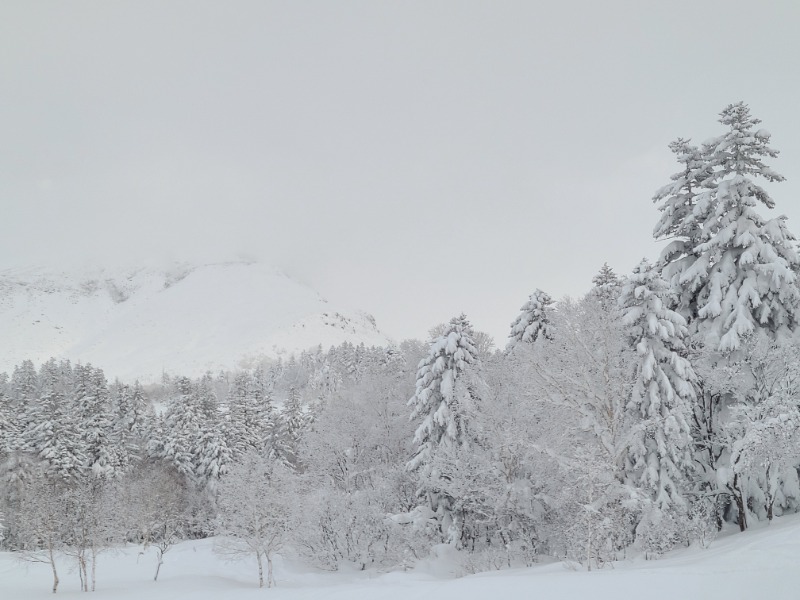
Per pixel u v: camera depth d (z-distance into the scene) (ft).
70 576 111.96
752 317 66.33
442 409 86.63
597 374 72.38
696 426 70.13
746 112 72.49
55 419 167.53
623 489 59.82
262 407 215.92
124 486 163.12
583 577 34.76
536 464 76.89
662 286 67.36
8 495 154.61
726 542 51.49
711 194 72.08
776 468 58.03
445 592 35.99
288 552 101.04
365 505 97.50
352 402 121.49
